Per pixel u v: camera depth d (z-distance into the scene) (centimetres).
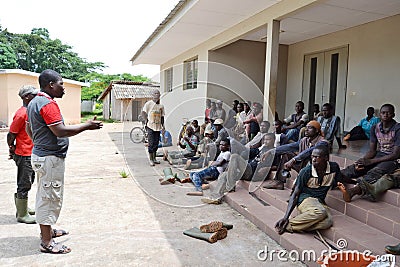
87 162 690
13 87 1463
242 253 286
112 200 425
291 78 870
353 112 690
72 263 263
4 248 285
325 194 320
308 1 445
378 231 288
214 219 365
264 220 337
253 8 543
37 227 332
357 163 354
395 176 329
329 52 747
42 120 264
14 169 600
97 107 3008
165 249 291
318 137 393
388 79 610
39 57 3459
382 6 540
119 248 291
